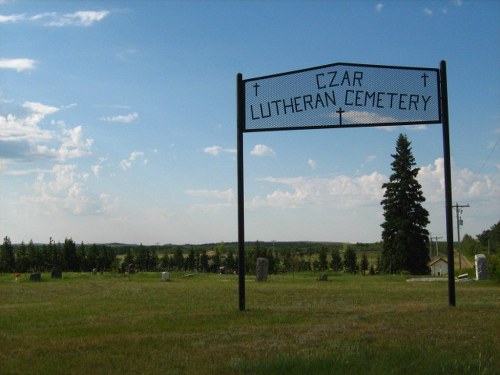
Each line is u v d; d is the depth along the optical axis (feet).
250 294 69.41
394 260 183.93
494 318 39.58
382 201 189.88
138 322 40.96
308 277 136.77
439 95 46.93
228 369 24.98
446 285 90.79
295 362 25.18
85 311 50.31
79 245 323.37
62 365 26.25
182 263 312.50
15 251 316.60
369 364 25.04
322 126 47.21
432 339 31.07
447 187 46.42
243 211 47.16
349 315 42.96
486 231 315.78
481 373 23.57
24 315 47.65
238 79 48.03
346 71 47.19
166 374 24.27
